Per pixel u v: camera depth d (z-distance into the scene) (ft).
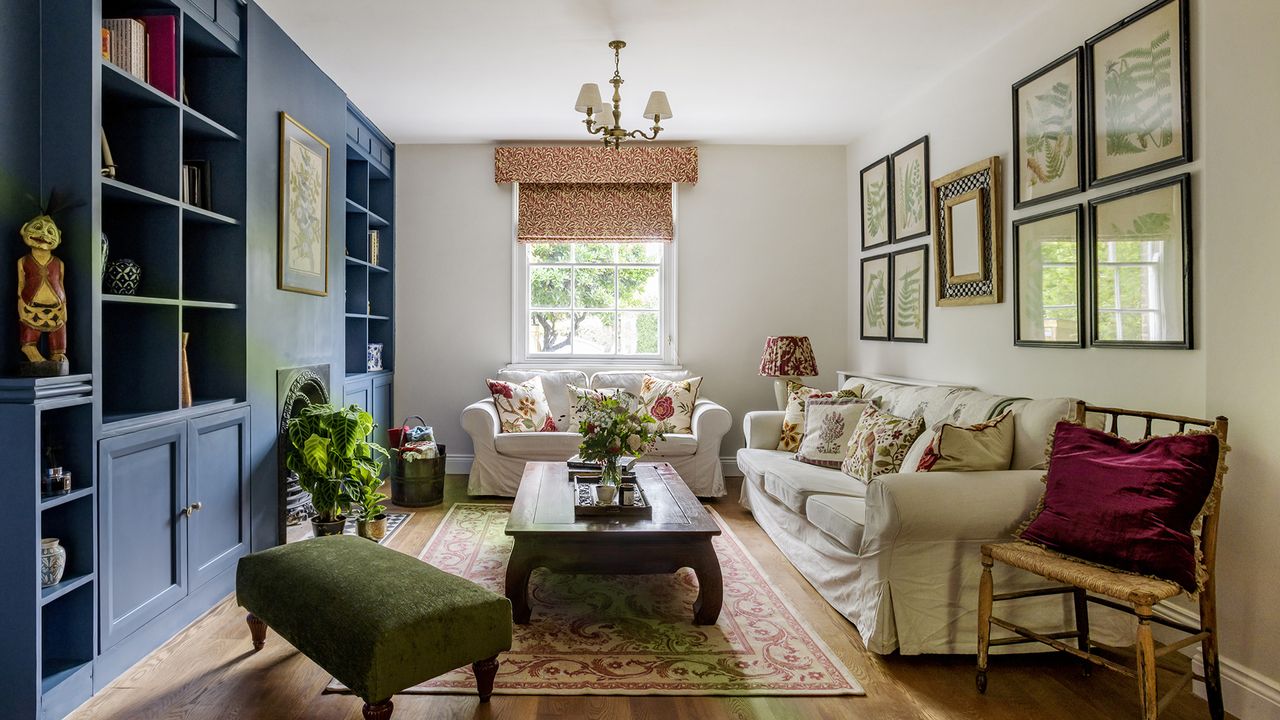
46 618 7.27
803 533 11.17
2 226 6.93
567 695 7.35
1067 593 8.36
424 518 14.35
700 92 14.78
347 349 17.03
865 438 11.64
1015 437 9.34
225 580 9.93
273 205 11.18
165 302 8.54
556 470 12.64
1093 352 10.03
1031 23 11.31
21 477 6.56
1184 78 8.43
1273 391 6.89
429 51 12.53
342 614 6.37
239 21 10.26
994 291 12.23
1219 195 7.36
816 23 11.51
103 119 9.03
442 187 18.78
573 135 18.04
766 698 7.37
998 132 12.23
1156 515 6.58
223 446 9.87
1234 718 7.11
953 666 8.17
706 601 9.10
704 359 19.04
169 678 7.64
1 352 6.93
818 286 19.07
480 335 18.89
